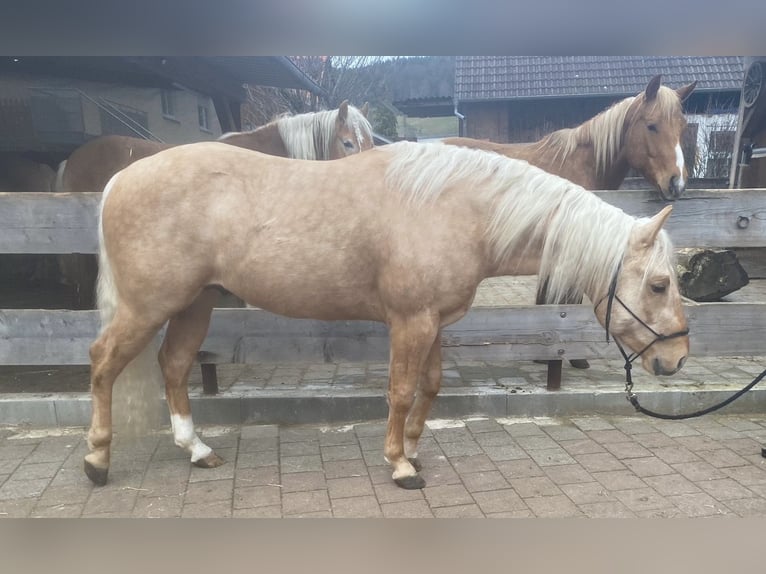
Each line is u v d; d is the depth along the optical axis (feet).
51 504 7.70
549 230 7.40
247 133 14.16
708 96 30.12
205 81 20.39
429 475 8.50
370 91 46.88
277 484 8.25
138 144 13.85
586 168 12.47
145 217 7.24
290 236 7.25
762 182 22.25
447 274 7.23
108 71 18.85
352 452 9.30
